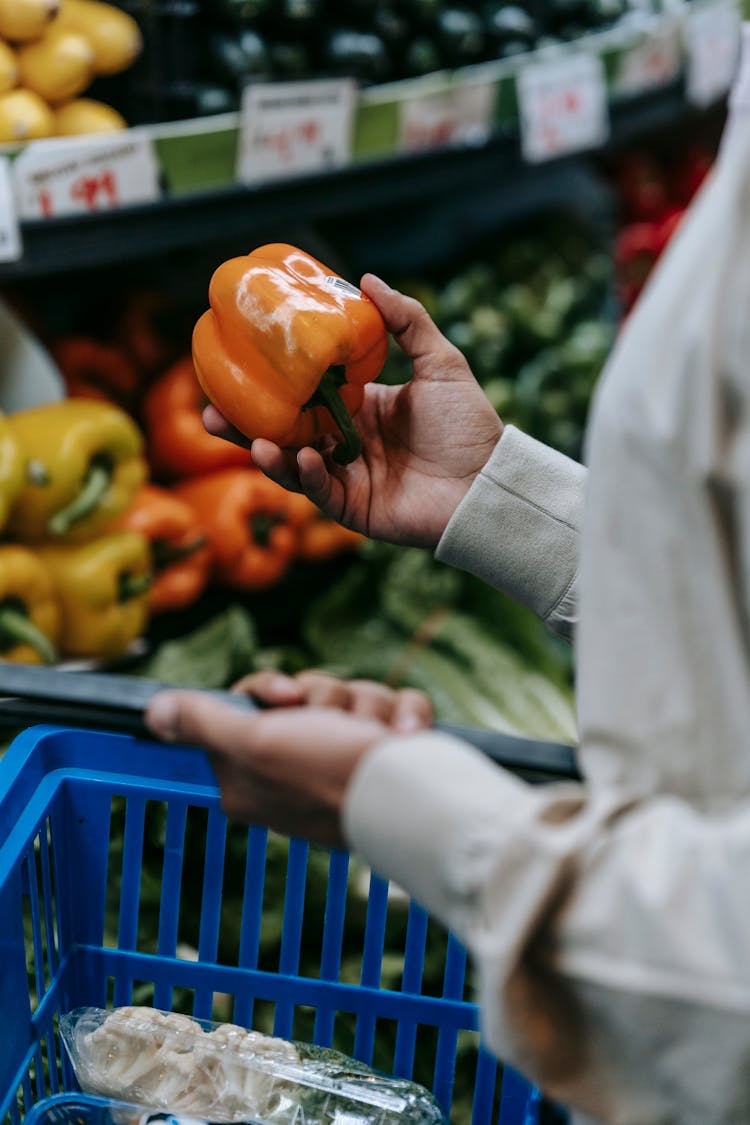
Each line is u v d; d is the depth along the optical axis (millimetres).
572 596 1130
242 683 831
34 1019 981
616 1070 579
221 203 1963
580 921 560
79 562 2045
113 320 2465
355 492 1202
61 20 1930
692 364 587
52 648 2002
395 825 607
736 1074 539
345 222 2918
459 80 2295
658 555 605
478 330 2986
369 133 2143
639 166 3506
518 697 2482
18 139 1875
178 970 1052
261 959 1493
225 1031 1042
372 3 2277
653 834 571
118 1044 1004
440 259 3193
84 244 1798
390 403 1240
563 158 2879
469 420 1192
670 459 594
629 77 2699
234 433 1278
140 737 882
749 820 553
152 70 2016
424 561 2590
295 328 1172
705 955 535
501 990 563
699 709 609
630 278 3494
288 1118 999
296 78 2238
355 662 2467
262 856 1039
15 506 1981
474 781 605
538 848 566
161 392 2391
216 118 1961
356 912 1533
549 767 829
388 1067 1462
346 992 1053
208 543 2322
